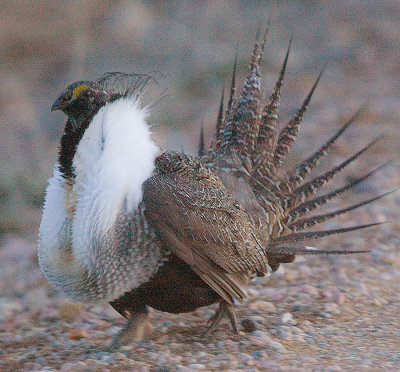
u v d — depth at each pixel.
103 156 8.45
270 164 10.62
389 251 13.01
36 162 23.47
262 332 9.28
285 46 33.38
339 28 36.12
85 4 35.97
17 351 9.62
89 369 8.12
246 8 39.88
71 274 8.65
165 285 8.70
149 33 34.97
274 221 10.18
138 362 8.35
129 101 8.84
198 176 9.05
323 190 16.64
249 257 9.20
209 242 8.67
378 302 10.56
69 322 11.11
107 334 10.08
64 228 8.62
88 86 8.83
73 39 34.41
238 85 29.11
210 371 7.96
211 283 8.70
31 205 21.20
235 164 10.44
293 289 11.33
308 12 39.25
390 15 38.09
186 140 23.03
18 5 35.97
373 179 17.20
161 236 8.41
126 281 8.54
